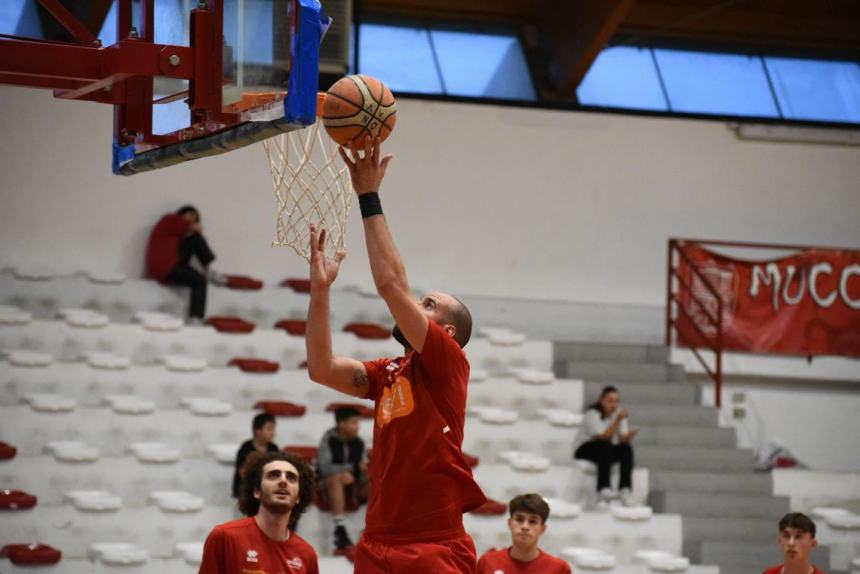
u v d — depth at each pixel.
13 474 13.06
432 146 18.05
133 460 13.45
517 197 18.28
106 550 12.13
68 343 14.95
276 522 7.21
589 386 16.30
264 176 17.33
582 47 17.86
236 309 16.50
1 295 15.55
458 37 18.89
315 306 4.85
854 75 19.92
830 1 19.39
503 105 18.36
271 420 12.75
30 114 16.36
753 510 15.15
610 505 14.54
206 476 13.66
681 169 18.78
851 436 18.05
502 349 16.66
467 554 4.66
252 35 4.93
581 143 18.55
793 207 19.03
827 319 18.23
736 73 19.56
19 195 16.23
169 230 16.23
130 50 5.28
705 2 19.12
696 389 16.72
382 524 4.67
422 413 4.66
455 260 18.00
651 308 18.39
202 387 14.94
